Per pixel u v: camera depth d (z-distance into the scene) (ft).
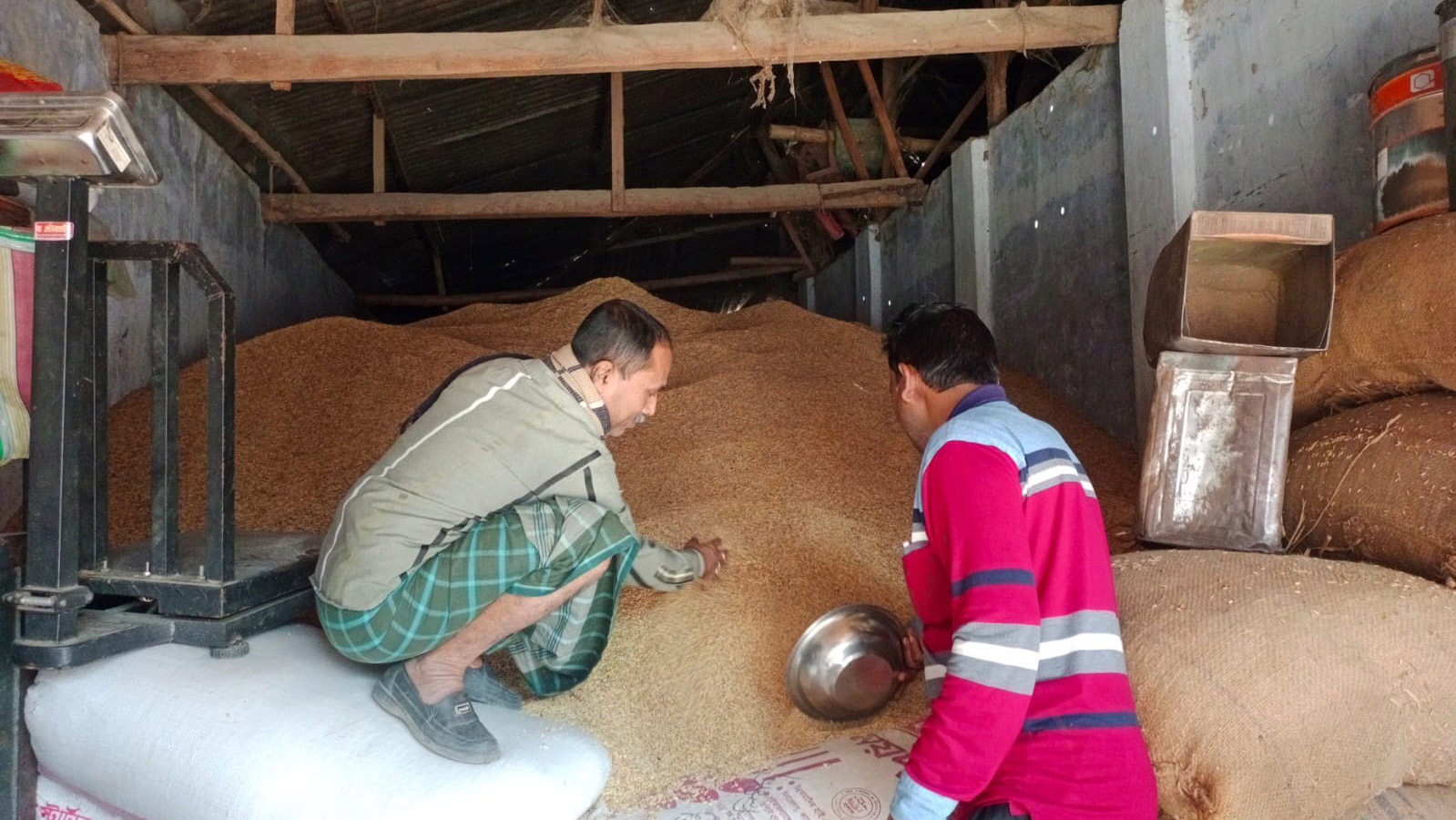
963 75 24.03
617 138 18.93
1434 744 5.15
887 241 23.77
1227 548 7.18
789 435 10.76
